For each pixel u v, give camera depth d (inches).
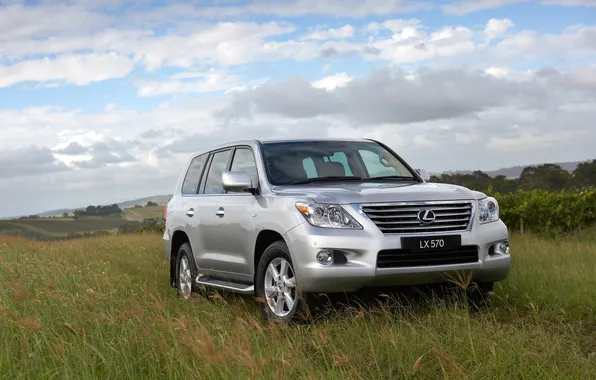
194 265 338.6
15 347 200.7
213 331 212.2
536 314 231.9
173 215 362.0
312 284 235.0
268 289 261.1
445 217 247.4
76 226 5354.3
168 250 370.0
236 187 273.6
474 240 246.4
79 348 185.2
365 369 179.8
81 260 535.8
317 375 163.9
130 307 227.5
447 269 240.7
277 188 269.7
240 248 283.1
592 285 282.4
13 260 468.4
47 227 5315.0
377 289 241.0
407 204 243.6
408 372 171.2
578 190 634.2
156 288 355.9
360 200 241.8
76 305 246.4
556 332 215.5
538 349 183.2
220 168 324.2
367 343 198.1
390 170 296.8
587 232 598.2
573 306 256.4
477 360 177.2
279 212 252.5
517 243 493.0
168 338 193.3
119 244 756.6
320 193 246.7
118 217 5846.5
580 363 173.3
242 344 169.5
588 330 233.6
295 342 201.6
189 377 161.6
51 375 169.9
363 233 235.3
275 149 294.2
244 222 277.3
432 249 239.1
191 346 165.8
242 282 290.4
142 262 520.7
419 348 188.4
